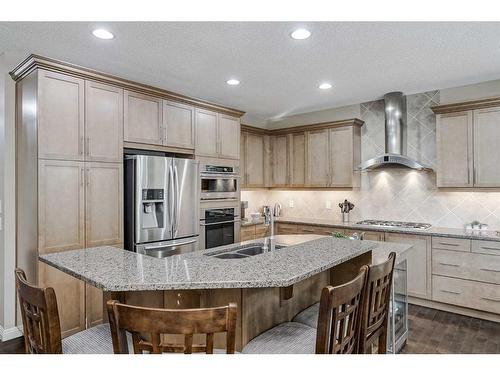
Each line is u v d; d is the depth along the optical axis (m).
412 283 3.82
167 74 3.46
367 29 2.48
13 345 2.86
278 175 5.42
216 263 1.73
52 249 2.75
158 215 3.44
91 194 3.00
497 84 3.74
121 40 2.65
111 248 2.17
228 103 4.71
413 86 3.97
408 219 4.43
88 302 2.93
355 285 1.37
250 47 2.79
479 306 3.40
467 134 3.67
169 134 3.66
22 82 2.96
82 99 2.95
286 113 5.37
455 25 2.43
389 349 2.46
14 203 3.06
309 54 2.95
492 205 3.83
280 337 1.65
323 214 5.27
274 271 1.57
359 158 4.77
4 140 3.00
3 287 2.99
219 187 4.26
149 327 1.05
